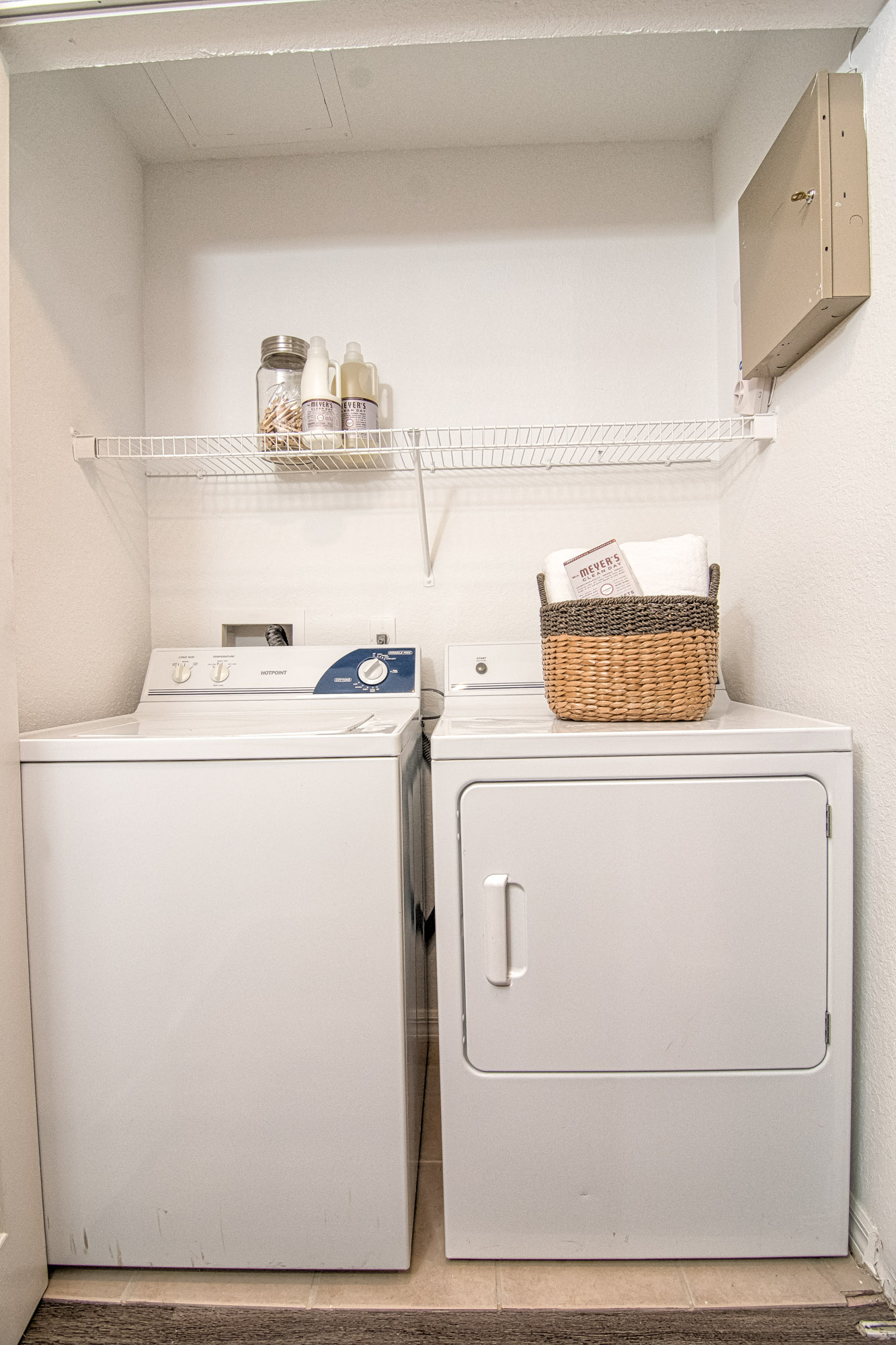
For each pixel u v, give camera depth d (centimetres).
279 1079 103
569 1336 96
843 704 113
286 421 157
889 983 100
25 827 104
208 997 104
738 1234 104
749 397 142
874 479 104
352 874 102
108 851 104
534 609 175
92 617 148
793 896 102
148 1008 104
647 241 172
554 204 173
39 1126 106
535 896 103
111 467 157
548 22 101
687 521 173
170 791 103
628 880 102
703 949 102
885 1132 100
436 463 175
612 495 174
